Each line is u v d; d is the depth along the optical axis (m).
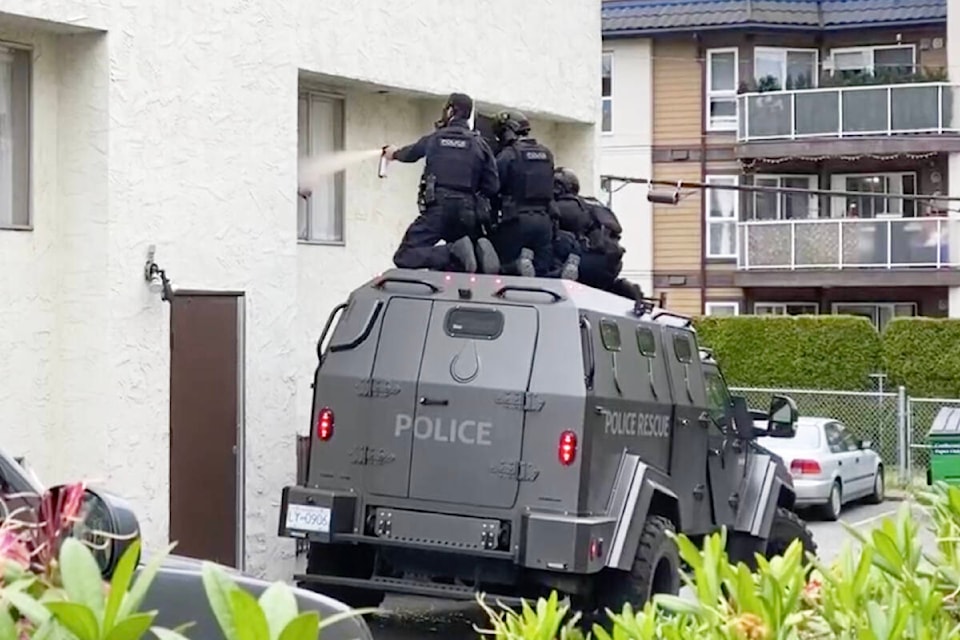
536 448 20.50
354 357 21.41
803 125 68.75
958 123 67.50
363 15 28.83
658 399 22.64
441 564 21.06
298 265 29.19
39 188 23.03
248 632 5.16
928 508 10.10
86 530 7.35
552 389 20.55
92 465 23.12
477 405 20.77
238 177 25.59
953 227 66.75
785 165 70.88
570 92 35.94
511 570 20.77
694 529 23.73
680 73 71.56
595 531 20.28
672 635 7.70
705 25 69.94
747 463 25.97
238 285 25.59
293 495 21.22
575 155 37.16
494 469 20.61
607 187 46.97
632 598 21.02
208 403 25.22
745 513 25.66
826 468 42.59
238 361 25.73
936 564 8.73
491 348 20.91
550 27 35.06
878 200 70.12
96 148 23.16
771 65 71.56
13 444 22.55
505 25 33.34
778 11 70.38
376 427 21.17
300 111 29.31
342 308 21.98
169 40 24.20
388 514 20.98
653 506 22.44
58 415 23.30
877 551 8.41
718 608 7.70
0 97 22.61
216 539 25.34
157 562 5.51
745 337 58.53
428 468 20.91
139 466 23.56
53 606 5.16
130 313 23.44
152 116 23.91
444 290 21.38
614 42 71.94
